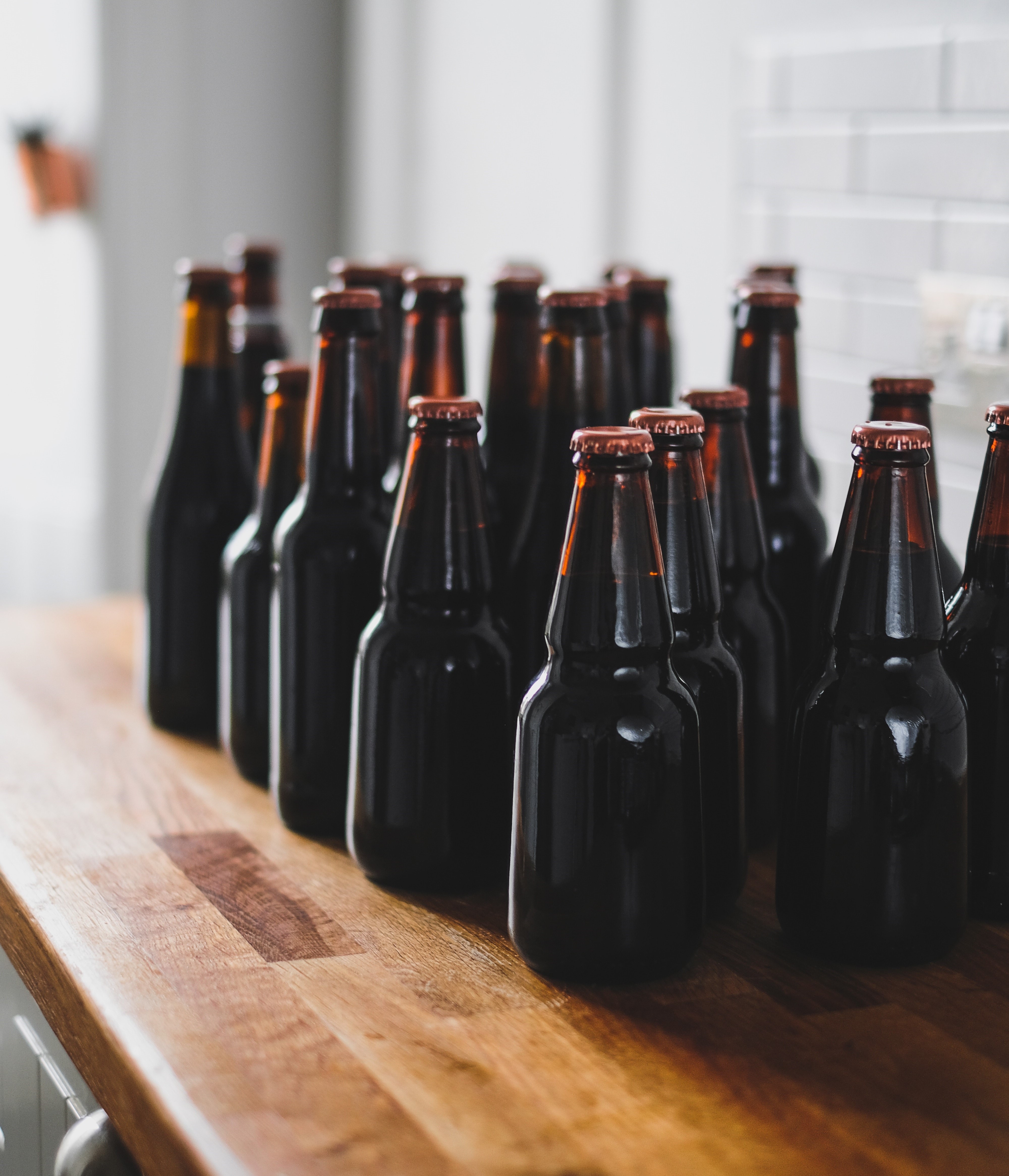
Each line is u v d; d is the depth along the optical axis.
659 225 1.63
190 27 2.31
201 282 0.99
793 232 1.36
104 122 2.30
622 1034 0.60
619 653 0.62
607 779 0.62
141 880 0.77
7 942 0.77
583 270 1.79
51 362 2.55
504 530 0.83
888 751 0.64
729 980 0.66
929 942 0.66
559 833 0.63
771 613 0.79
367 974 0.66
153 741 1.02
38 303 2.55
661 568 0.63
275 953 0.68
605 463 0.61
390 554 0.74
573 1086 0.56
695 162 1.55
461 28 2.04
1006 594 0.70
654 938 0.64
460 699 0.73
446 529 0.72
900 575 0.64
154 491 1.03
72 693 1.14
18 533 2.64
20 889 0.75
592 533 0.62
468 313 2.08
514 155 1.93
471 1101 0.55
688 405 0.76
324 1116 0.54
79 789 0.92
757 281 0.91
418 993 0.64
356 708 0.76
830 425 1.31
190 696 1.03
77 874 0.78
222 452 1.01
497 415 0.84
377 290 0.96
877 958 0.66
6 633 1.33
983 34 1.10
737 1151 0.52
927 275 1.17
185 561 1.01
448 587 0.73
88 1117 0.67
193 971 0.66
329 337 0.81
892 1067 0.58
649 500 0.62
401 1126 0.53
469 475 0.73
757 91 1.40
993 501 0.70
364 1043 0.59
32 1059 0.81
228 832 0.85
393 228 2.29
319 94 2.42
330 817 0.83
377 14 2.28
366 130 2.35
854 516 0.65
